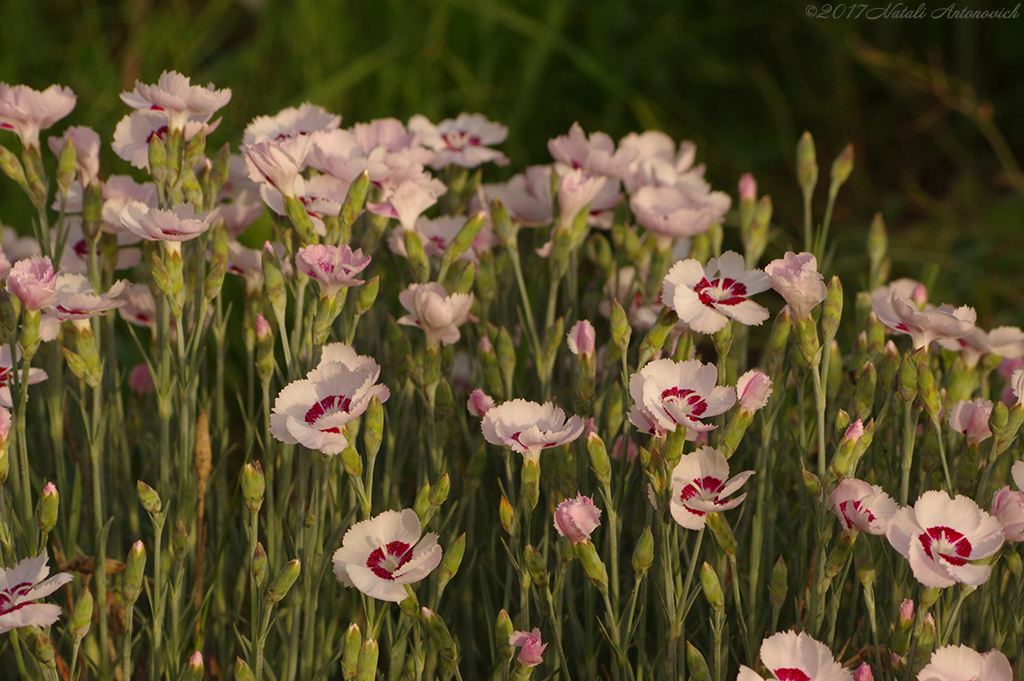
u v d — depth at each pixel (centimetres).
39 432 256
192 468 249
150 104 248
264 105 405
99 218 248
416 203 251
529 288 261
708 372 241
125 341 275
